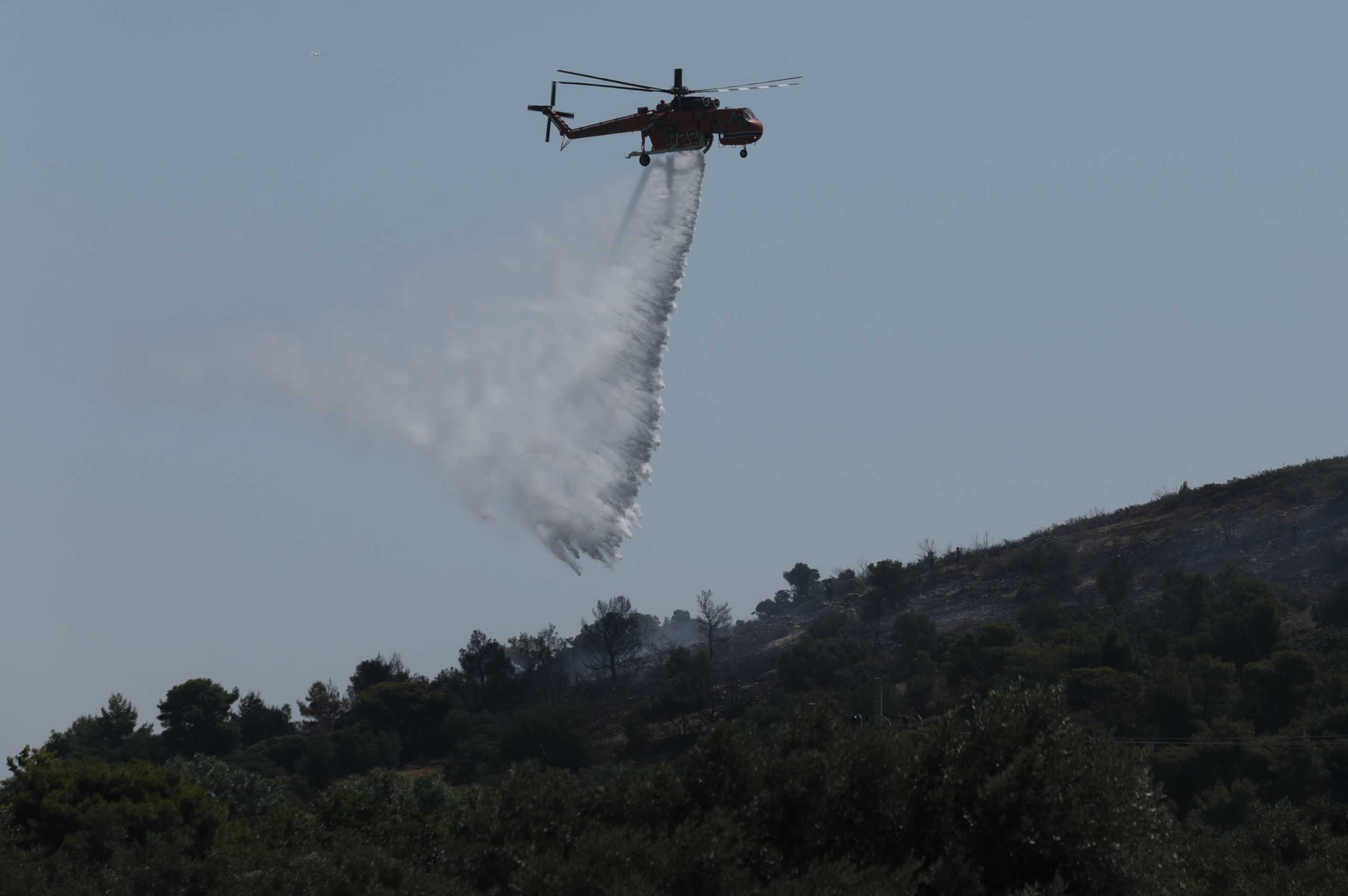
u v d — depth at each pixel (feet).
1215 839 320.09
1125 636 628.69
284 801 470.39
